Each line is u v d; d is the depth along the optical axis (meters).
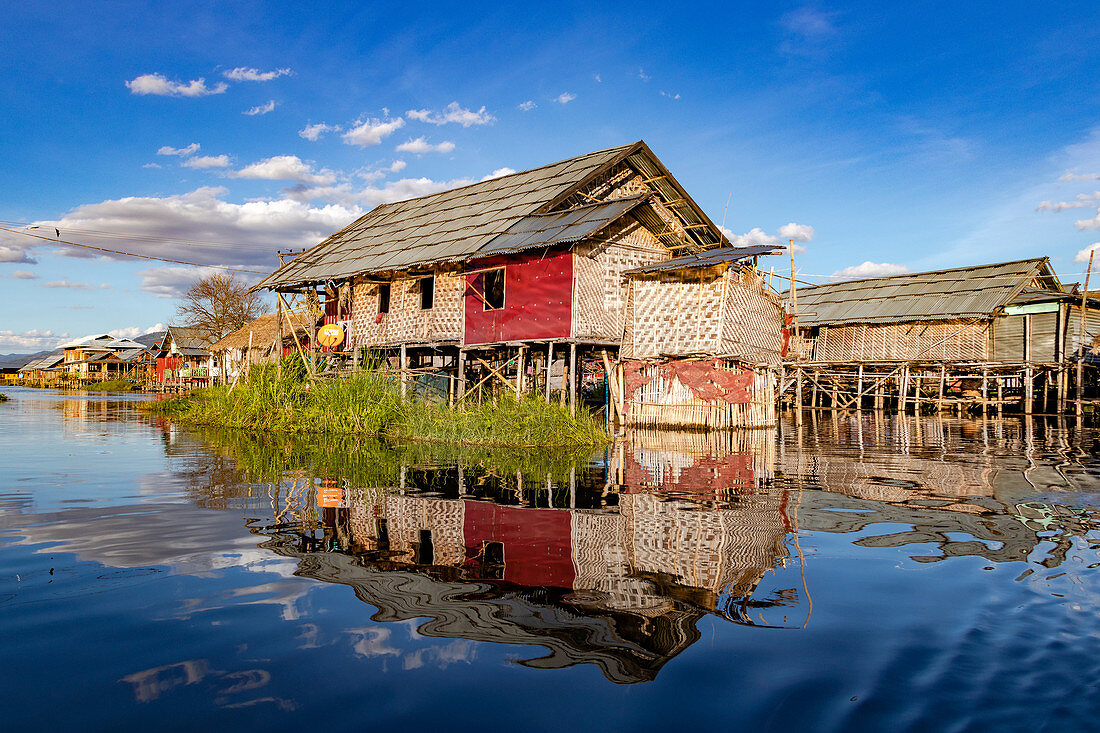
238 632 3.94
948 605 4.42
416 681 3.31
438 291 21.14
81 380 81.31
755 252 17.62
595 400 25.39
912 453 13.84
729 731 2.84
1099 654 3.64
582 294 18.28
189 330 55.56
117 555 5.68
